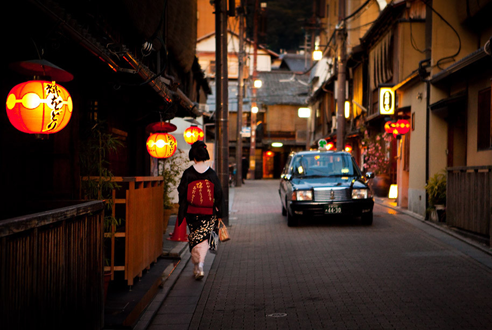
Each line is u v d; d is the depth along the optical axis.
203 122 21.72
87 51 4.40
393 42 17.42
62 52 4.47
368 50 21.45
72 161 5.21
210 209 6.44
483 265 7.15
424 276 6.52
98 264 4.04
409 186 14.04
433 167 12.20
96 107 6.84
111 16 7.11
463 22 11.87
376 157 18.52
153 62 10.08
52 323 3.01
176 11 10.30
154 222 6.84
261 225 12.16
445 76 11.03
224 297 5.74
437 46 12.02
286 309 5.17
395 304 5.24
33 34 3.75
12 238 2.50
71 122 5.23
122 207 7.53
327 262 7.57
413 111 13.90
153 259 6.77
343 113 17.83
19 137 4.45
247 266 7.50
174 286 6.25
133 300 5.08
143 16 7.68
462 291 5.73
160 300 5.50
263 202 18.41
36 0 3.12
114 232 5.45
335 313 4.97
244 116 43.09
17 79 4.32
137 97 8.23
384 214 13.45
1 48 4.05
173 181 10.38
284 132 44.38
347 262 7.53
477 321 4.62
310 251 8.52
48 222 2.91
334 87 28.45
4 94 4.13
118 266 5.45
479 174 8.62
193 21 12.81
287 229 11.27
